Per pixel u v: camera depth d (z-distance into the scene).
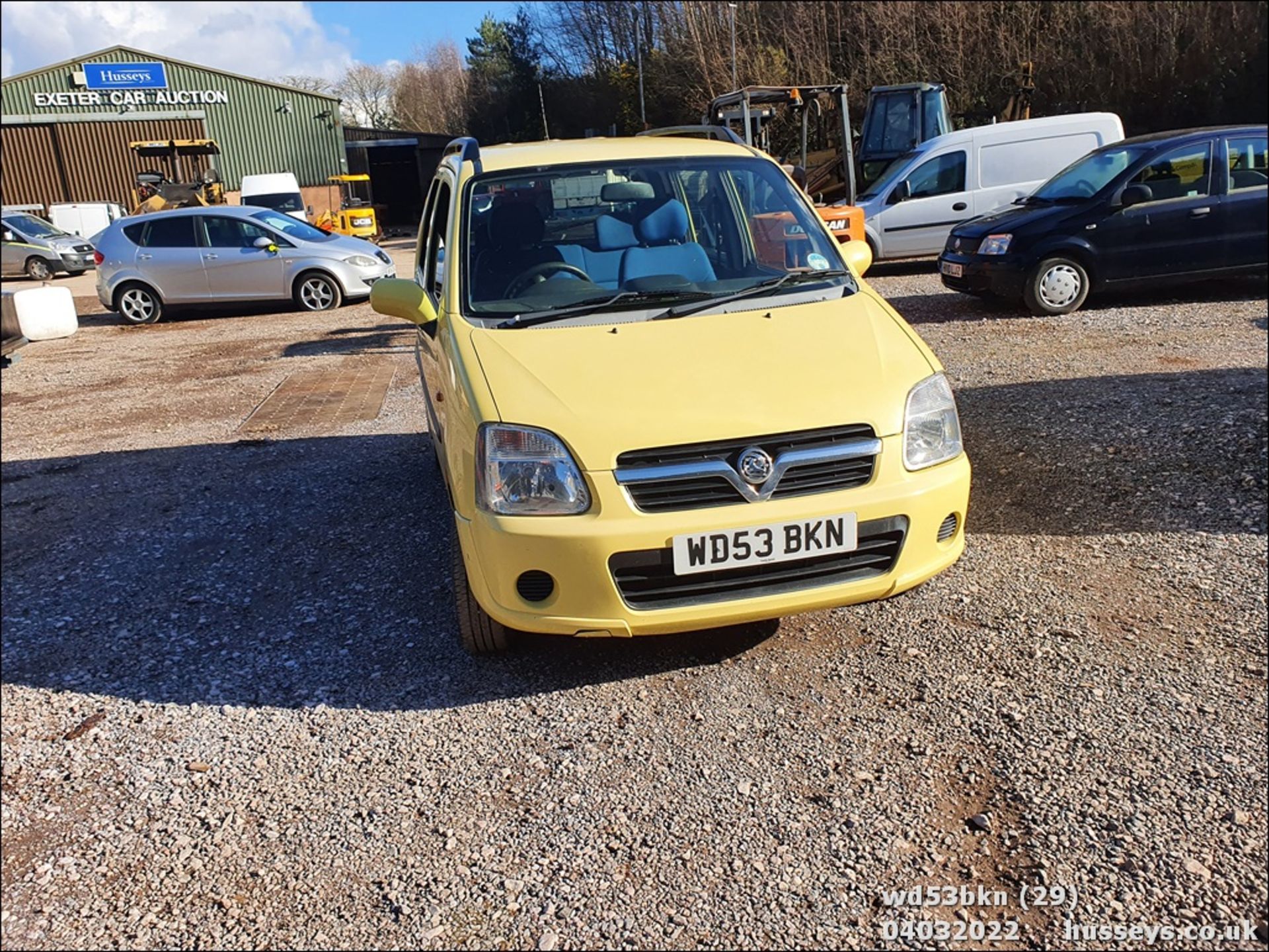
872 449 3.32
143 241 15.39
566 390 3.40
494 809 3.00
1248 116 26.98
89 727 3.67
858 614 3.98
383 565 4.95
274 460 7.10
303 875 2.80
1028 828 2.75
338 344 12.28
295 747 3.41
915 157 14.81
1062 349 8.26
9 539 5.85
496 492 3.29
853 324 3.80
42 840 3.06
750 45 35.69
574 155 4.65
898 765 3.05
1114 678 3.41
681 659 3.76
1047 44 28.70
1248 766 2.91
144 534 5.74
